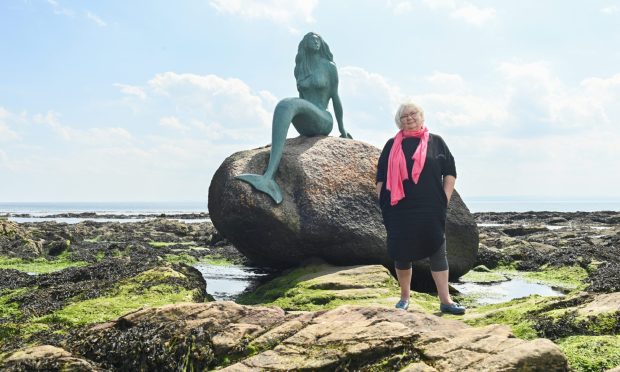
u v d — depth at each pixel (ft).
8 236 54.39
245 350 12.01
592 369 11.58
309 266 27.99
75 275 26.02
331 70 35.09
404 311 13.07
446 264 17.42
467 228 31.24
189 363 12.21
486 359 10.31
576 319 14.16
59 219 199.31
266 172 28.81
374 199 29.43
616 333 13.53
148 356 12.53
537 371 10.12
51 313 19.71
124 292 22.24
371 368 10.73
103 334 13.28
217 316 13.67
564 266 34.30
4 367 11.45
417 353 10.91
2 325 17.71
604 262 32.76
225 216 28.19
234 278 32.86
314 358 11.00
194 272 27.17
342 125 36.27
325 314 13.09
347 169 30.09
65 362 11.68
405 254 16.81
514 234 73.15
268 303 21.99
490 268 37.35
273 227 27.63
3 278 27.71
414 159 16.63
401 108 17.17
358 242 28.09
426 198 16.61
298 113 31.73
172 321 13.56
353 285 22.54
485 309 18.20
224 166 30.30
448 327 12.27
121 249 46.73
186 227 82.07
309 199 28.40
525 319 14.99
